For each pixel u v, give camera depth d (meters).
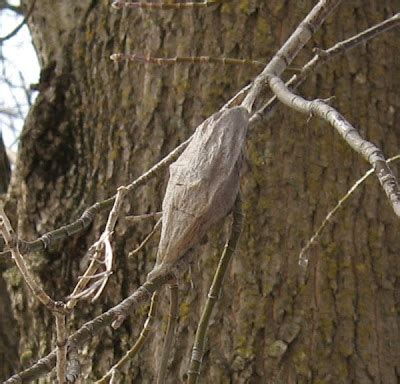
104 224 6.34
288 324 6.04
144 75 6.56
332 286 6.14
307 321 6.06
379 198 6.35
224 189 3.32
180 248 3.27
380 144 6.48
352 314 6.12
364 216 6.30
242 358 5.95
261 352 5.98
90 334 3.03
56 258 6.43
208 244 6.10
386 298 6.22
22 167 6.69
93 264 3.45
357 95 6.52
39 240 3.67
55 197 6.58
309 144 6.34
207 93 6.39
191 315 6.04
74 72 6.83
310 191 6.27
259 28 6.48
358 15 6.62
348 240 6.23
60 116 6.75
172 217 3.30
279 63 3.83
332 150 6.36
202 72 6.44
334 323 6.08
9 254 4.30
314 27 4.02
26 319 6.58
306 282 6.12
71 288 6.36
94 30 6.82
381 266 6.25
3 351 6.67
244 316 6.03
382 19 6.68
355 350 6.06
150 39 6.59
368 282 6.20
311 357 6.00
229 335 6.02
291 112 6.35
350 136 2.96
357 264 6.21
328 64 6.49
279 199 6.23
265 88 3.96
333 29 6.53
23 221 6.61
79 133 6.69
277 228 6.19
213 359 5.96
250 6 6.50
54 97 6.76
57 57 6.92
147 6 4.86
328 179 6.31
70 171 6.63
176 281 3.28
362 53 6.58
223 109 3.72
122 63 6.65
